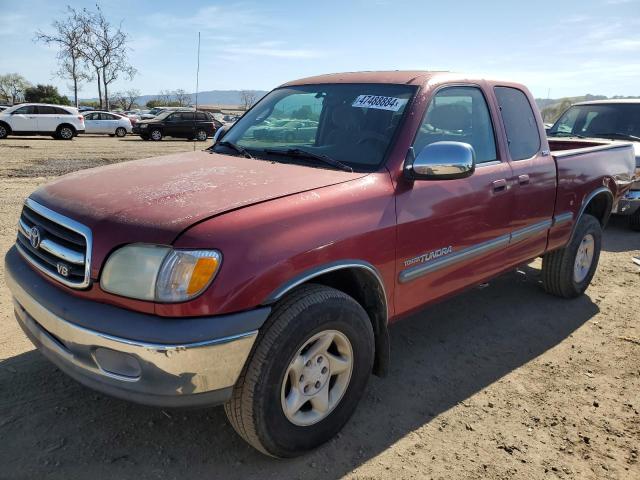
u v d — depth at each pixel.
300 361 2.56
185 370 2.21
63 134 24.91
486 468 2.75
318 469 2.67
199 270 2.21
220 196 2.55
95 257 2.34
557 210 4.49
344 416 2.87
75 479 2.51
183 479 2.56
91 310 2.33
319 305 2.53
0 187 9.70
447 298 3.60
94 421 2.94
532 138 4.27
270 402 2.45
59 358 2.52
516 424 3.14
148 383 2.23
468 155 2.96
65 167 13.20
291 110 3.76
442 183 3.29
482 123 3.81
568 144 6.03
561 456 2.87
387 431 3.01
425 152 3.00
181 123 27.02
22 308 2.84
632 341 4.31
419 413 3.21
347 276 2.95
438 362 3.86
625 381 3.68
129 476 2.55
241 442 2.84
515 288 5.45
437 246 3.28
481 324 4.55
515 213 3.96
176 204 2.46
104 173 3.09
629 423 3.19
